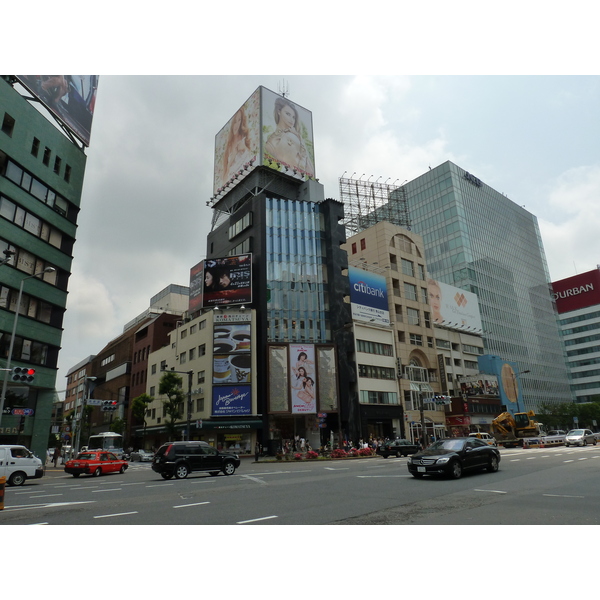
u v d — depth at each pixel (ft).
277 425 156.56
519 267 361.51
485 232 334.65
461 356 230.89
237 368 152.25
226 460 73.05
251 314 158.92
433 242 322.96
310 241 179.52
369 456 124.57
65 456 164.04
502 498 36.73
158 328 224.33
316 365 158.10
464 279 298.56
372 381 172.86
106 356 304.09
